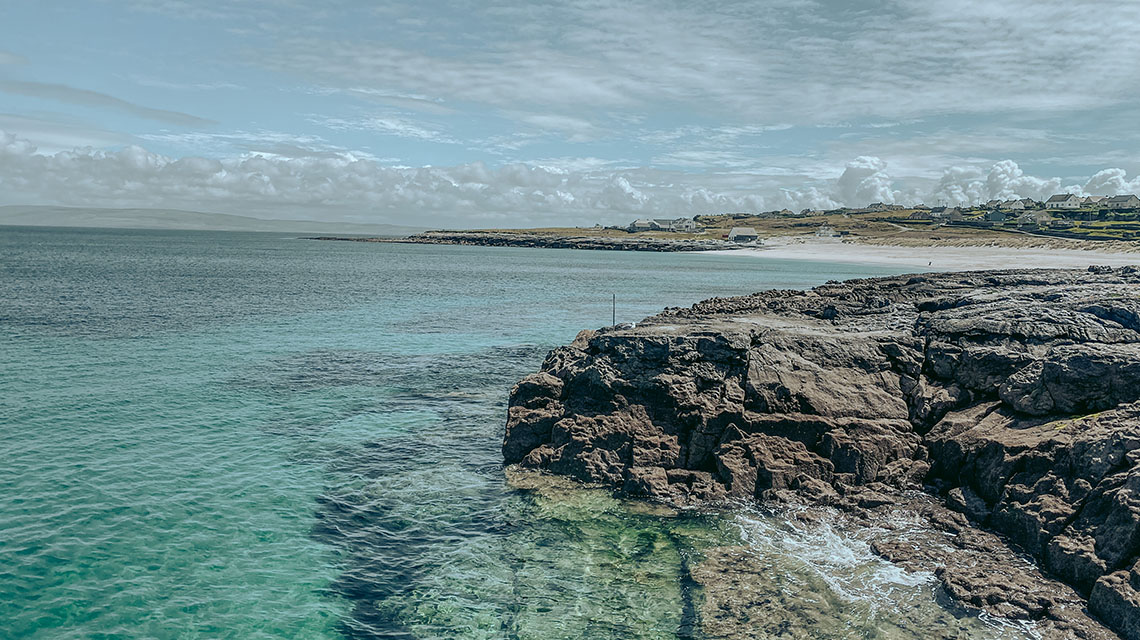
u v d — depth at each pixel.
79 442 27.70
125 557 19.28
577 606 17.73
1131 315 28.30
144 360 42.69
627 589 18.42
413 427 31.59
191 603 17.42
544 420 27.59
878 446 24.70
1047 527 19.08
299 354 46.47
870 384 27.61
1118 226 199.38
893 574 18.70
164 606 17.22
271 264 146.75
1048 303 31.77
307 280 104.56
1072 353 23.66
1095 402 22.80
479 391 38.12
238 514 22.31
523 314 70.62
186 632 16.27
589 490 24.52
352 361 44.81
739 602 17.59
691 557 19.94
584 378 28.08
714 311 46.31
